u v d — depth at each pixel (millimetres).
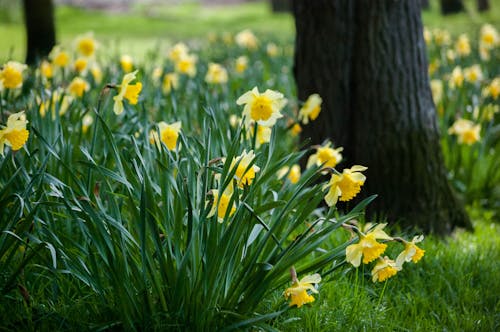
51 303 3406
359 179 3195
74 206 3268
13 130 3225
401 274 4238
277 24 23656
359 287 3932
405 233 4699
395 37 5027
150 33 21328
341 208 5148
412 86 5070
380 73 5039
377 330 3578
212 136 3504
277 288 3355
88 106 4613
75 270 3252
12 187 3625
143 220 3039
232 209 3154
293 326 3486
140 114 4859
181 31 22031
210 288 3150
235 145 3047
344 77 5156
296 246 3230
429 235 4863
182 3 34656
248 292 3242
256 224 3443
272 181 4117
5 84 4148
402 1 5020
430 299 4023
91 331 3209
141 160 3189
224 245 3061
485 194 5918
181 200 3084
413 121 5078
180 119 4766
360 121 5121
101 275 3471
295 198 3266
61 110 4609
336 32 5109
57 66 6020
